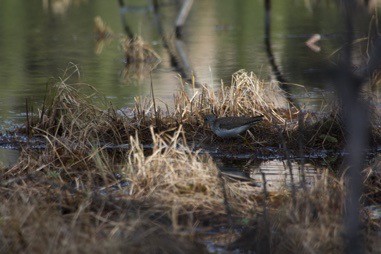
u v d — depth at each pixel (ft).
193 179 35.83
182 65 78.84
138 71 75.66
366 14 20.89
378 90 55.77
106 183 36.65
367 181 36.52
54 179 37.76
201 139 47.29
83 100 50.44
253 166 42.75
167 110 51.06
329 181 35.12
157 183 35.68
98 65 79.97
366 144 44.60
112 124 48.29
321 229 29.73
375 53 20.21
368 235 30.25
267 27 108.37
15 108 57.62
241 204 34.01
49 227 28.99
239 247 29.99
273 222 31.71
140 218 31.32
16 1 150.30
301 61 78.38
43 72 75.51
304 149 45.62
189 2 102.22
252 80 53.21
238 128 45.57
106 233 30.12
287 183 38.37
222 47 92.22
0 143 47.75
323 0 138.00
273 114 50.14
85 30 110.63
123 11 133.18
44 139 48.37
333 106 47.91
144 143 47.50
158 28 111.45
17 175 38.29
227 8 135.54
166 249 29.55
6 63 81.61
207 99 51.98
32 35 106.22
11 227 29.55
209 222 32.37
